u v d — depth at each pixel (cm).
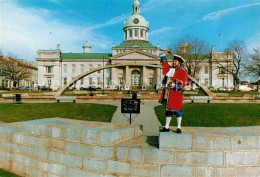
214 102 2109
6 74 8125
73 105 1641
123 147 436
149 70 7656
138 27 8538
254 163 416
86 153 458
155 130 899
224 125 897
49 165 503
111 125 522
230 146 415
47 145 507
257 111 1242
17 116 1119
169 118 455
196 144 418
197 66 5503
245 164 415
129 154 432
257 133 438
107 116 1190
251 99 2186
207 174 415
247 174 415
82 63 8694
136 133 529
